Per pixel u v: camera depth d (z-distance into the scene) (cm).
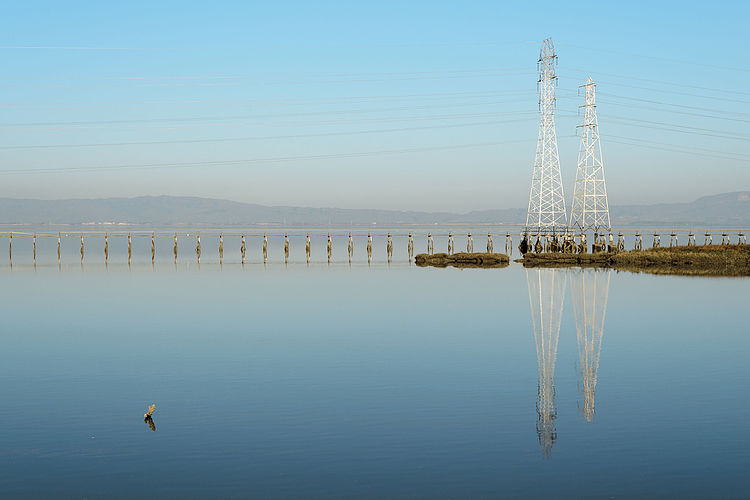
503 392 2836
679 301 5600
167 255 13350
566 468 2027
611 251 10262
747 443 2209
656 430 2347
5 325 4550
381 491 1883
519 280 7462
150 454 2152
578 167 10369
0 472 2014
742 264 8962
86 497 1847
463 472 2005
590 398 2736
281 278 7806
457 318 4791
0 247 17925
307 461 2089
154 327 4450
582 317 4812
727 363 3338
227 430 2367
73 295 6216
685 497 1834
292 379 3059
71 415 2547
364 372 3188
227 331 4291
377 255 13238
